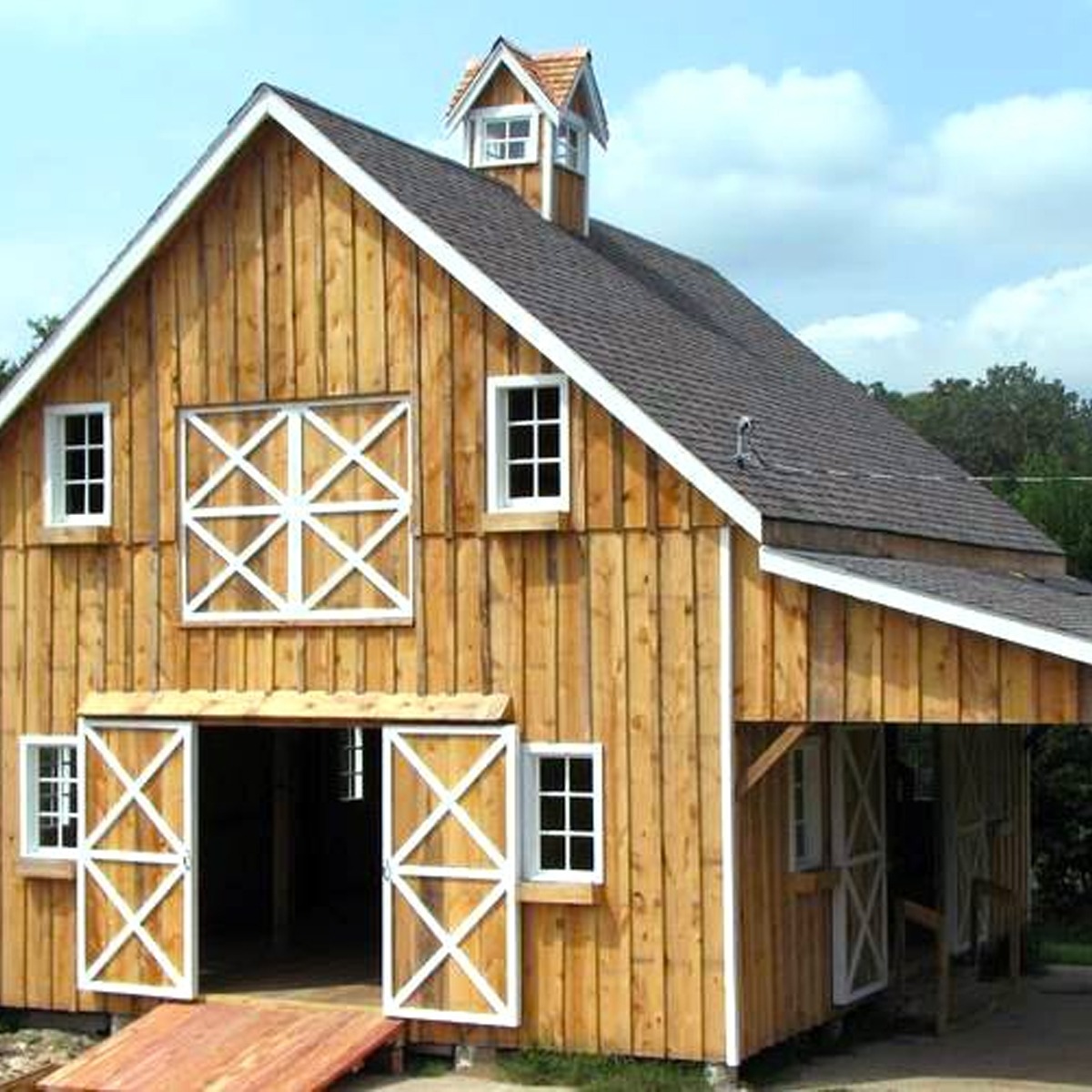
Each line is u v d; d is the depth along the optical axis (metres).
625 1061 16.62
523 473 17.81
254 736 23.78
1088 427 86.56
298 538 18.25
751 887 16.66
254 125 18.25
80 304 18.95
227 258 18.62
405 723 17.52
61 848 19.41
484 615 17.42
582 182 23.59
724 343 23.14
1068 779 32.66
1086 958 25.47
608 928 16.77
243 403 18.50
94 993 18.83
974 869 22.72
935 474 25.17
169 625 18.75
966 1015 19.98
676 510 16.72
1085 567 35.56
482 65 22.89
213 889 22.69
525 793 17.22
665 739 16.66
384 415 17.97
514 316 17.11
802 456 19.61
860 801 19.09
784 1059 17.44
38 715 19.34
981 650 15.47
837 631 16.06
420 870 17.38
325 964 20.17
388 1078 16.94
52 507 19.33
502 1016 16.95
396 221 17.70
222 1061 16.67
